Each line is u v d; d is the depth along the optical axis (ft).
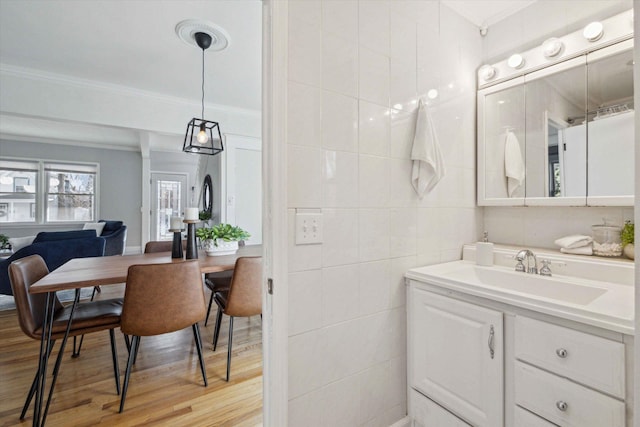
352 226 4.25
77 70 9.87
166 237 24.03
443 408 4.35
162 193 23.89
